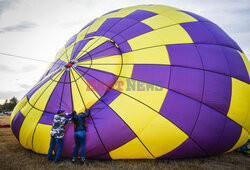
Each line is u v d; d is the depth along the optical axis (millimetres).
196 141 4941
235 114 5414
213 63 5609
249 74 6277
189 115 4934
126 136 4797
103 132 4840
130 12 7363
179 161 4930
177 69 5328
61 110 4875
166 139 4793
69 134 4992
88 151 4805
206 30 6473
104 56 6043
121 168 4340
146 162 4785
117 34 6465
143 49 5766
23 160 4777
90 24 8094
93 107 5250
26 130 5617
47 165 4422
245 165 4684
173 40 5867
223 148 5398
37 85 6730
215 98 5223
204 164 4688
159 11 7082
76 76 5895
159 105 4934
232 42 6812
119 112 4949
